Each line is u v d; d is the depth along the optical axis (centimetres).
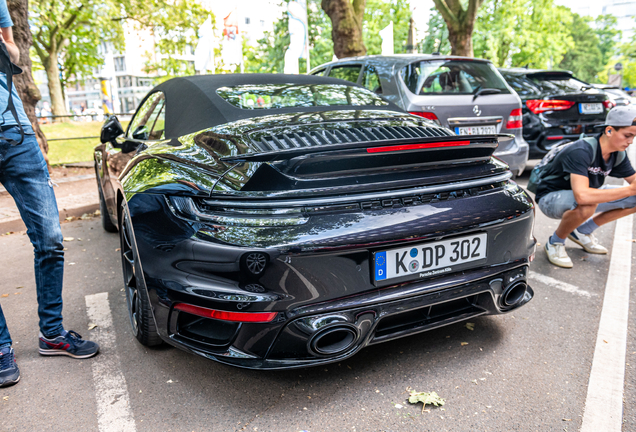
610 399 190
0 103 207
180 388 206
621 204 356
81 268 377
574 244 405
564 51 3328
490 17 2942
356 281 178
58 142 1331
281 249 167
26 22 745
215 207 179
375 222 178
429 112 482
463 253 196
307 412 187
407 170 192
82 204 583
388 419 181
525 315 268
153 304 194
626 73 5803
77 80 3422
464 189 201
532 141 664
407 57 515
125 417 187
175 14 2053
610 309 273
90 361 232
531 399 191
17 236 492
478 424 177
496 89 522
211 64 1889
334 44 1191
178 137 249
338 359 184
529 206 216
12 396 204
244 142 200
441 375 209
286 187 175
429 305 192
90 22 2364
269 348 176
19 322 281
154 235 192
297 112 253
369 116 246
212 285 175
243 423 181
